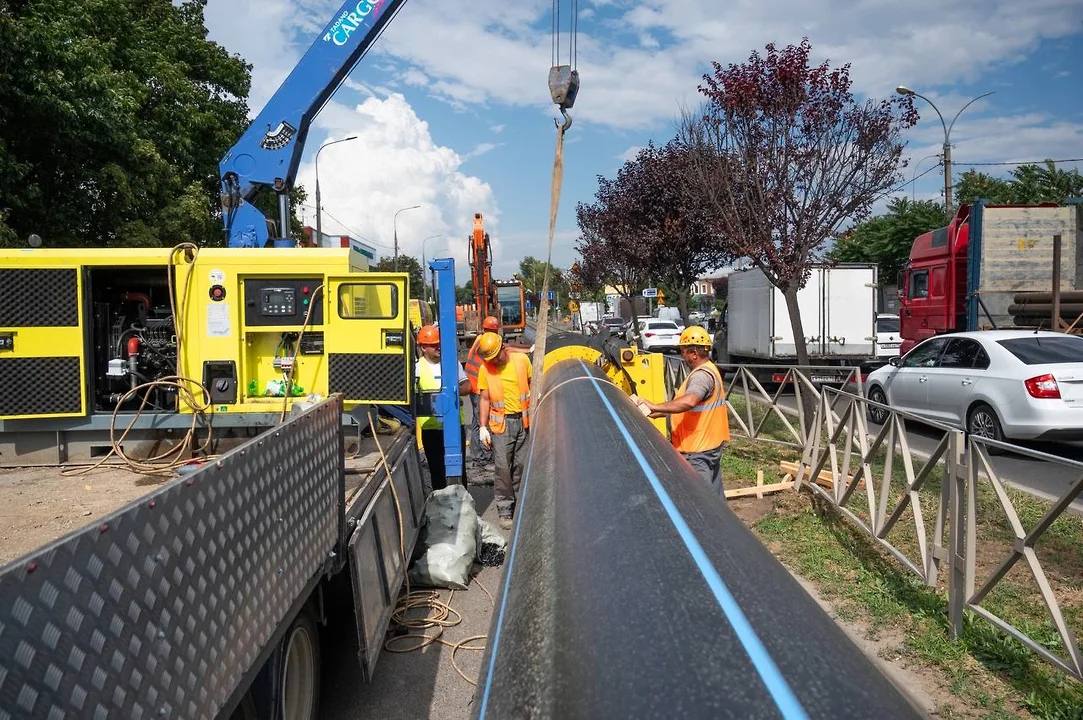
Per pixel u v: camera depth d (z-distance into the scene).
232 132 19.00
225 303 4.57
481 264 20.97
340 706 3.64
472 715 1.28
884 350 16.75
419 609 4.75
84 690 1.38
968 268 12.60
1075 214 12.29
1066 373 8.42
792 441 8.69
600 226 20.52
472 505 5.53
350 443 4.63
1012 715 3.26
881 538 4.98
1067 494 3.28
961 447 3.94
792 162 8.49
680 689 0.91
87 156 12.13
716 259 18.44
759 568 1.29
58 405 4.27
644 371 6.71
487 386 6.37
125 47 15.70
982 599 3.74
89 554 1.41
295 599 2.61
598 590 1.20
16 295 4.22
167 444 4.50
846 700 0.90
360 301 4.62
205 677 1.87
